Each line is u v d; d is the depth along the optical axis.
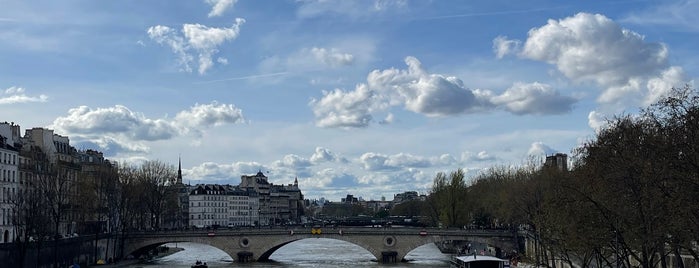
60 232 178.25
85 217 185.88
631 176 76.31
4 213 156.38
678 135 71.44
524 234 174.38
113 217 195.25
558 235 93.88
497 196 180.38
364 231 193.25
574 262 126.75
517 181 158.75
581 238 82.81
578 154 101.69
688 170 70.12
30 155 176.62
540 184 137.62
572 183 88.12
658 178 72.88
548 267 112.81
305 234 195.00
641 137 77.50
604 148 82.19
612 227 80.62
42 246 140.38
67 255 155.62
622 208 78.50
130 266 174.00
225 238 196.00
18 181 165.88
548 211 97.44
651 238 73.38
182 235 194.50
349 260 199.50
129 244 194.88
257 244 195.75
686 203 69.56
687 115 70.19
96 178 193.75
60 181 153.75
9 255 126.62
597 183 82.06
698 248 90.06
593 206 82.56
